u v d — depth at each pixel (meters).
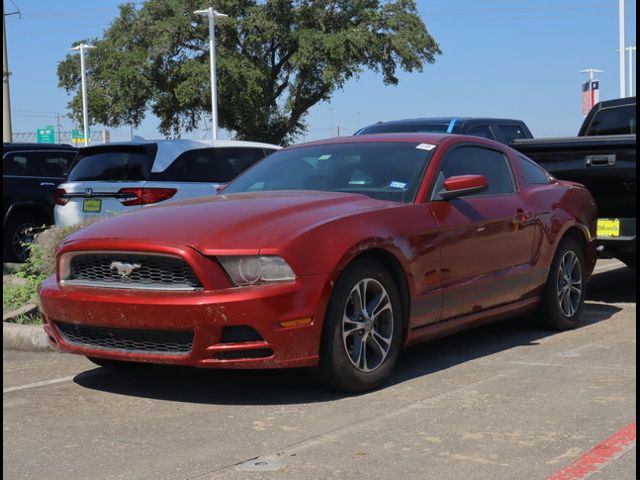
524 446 4.01
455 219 5.66
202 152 9.89
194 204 5.37
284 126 52.47
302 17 49.38
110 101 48.81
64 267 5.07
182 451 4.05
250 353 4.56
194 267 4.55
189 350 4.60
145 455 4.00
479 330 7.02
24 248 12.44
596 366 5.62
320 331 4.70
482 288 5.90
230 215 4.95
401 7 49.38
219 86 47.22
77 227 8.01
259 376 5.50
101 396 5.13
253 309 4.49
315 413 4.62
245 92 47.69
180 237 4.68
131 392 5.20
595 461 3.80
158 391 5.21
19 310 7.59
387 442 4.10
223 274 4.59
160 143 9.66
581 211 7.12
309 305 4.62
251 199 5.39
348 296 4.83
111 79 47.72
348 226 4.90
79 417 4.68
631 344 6.36
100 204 9.52
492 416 4.49
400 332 5.23
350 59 48.28
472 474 3.66
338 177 5.91
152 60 47.94
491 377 5.36
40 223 12.70
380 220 5.13
